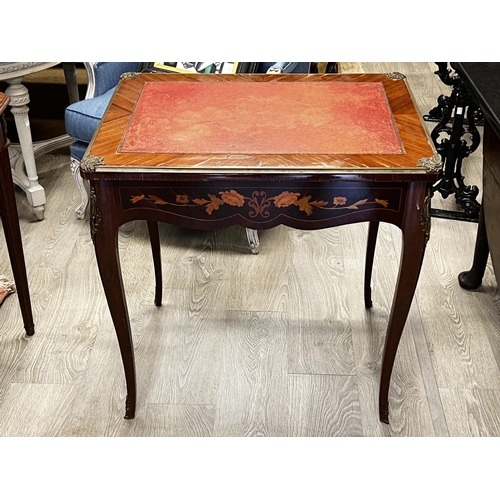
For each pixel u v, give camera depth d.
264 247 2.86
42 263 2.75
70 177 3.36
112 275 1.83
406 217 1.73
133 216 1.76
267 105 2.00
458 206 3.17
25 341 2.36
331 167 1.66
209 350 2.33
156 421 2.08
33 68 2.67
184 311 2.50
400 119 1.92
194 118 1.92
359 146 1.77
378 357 2.31
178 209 1.75
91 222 1.75
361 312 2.51
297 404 2.14
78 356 2.30
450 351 2.33
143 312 2.50
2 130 2.03
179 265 2.74
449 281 2.66
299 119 1.92
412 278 1.82
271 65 2.88
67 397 2.15
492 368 2.27
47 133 3.69
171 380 2.22
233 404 2.14
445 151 2.97
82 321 2.46
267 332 2.41
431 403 2.14
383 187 1.70
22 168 3.05
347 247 2.87
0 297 2.53
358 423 2.08
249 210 1.75
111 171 1.66
